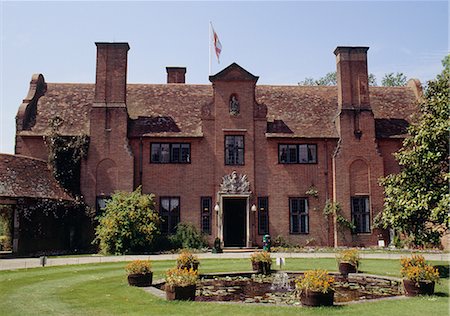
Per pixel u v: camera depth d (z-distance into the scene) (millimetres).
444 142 16797
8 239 27078
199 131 30953
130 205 26984
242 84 31359
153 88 34844
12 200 25531
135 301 11750
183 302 11508
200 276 16500
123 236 26203
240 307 10906
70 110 31969
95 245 28891
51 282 15156
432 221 17094
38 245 26984
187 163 30562
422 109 18781
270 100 33844
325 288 10992
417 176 17562
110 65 30875
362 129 31125
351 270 17016
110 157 29906
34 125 30625
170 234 29719
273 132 31047
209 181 30438
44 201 27094
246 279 16406
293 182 30688
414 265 13266
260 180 30594
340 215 30047
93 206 29359
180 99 33812
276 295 13383
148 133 30531
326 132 31375
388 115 33094
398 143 31656
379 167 30797
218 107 31078
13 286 14367
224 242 31203
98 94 30547
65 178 29469
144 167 30391
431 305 11039
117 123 30250
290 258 23047
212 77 31219
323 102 33875
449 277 15352
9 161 27109
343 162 30703
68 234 28875
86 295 12688
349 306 10961
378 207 30375
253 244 29938
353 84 31688
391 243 29547
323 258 23078
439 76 18141
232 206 32688
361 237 30047
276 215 30328
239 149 30891
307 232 30328
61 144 29750
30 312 10586
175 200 30266
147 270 14359
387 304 11180
